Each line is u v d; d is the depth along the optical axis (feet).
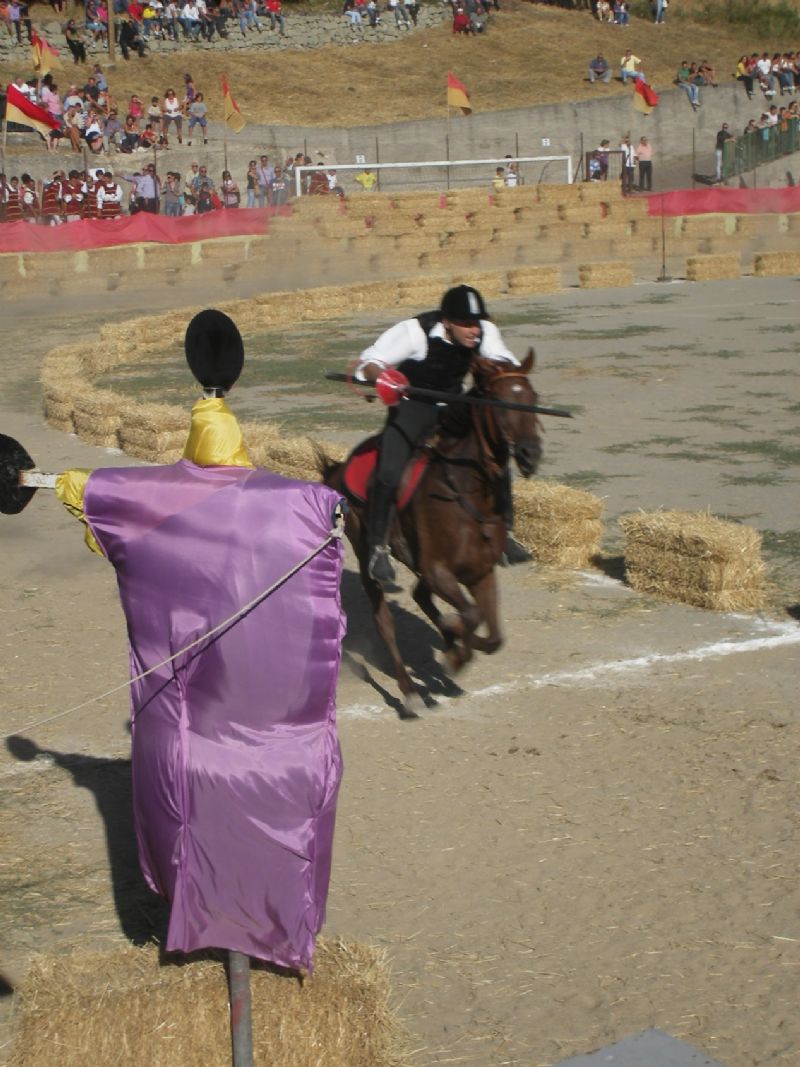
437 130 194.90
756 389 69.77
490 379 26.55
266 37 220.43
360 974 16.29
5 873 22.45
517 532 41.42
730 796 24.71
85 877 22.30
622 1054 17.10
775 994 18.48
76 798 25.41
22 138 161.68
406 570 40.75
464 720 28.86
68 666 32.83
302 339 94.43
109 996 15.69
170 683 16.26
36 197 140.97
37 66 164.86
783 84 225.76
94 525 16.56
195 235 135.33
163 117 173.17
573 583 39.09
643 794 24.91
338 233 140.77
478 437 26.76
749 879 21.66
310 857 16.15
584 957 19.53
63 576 40.91
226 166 158.40
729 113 218.38
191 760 16.10
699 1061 16.92
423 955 19.65
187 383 77.82
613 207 155.53
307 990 16.20
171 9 212.64
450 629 27.02
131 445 58.34
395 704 29.94
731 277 130.93
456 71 223.51
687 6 267.39
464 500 26.76
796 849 22.62
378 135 191.21
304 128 187.52
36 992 15.88
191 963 16.29
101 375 82.38
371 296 111.86
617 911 20.80
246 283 133.28
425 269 142.20
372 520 27.86
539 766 26.32
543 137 202.90
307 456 47.55
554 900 21.18
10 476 16.69
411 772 26.20
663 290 121.80
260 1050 16.14
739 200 158.61
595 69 223.51
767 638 33.71
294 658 16.15
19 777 26.40
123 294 127.24
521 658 32.71
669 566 36.99
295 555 16.08
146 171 146.51
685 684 30.60
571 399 68.54
